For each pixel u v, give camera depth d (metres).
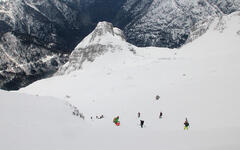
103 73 116.75
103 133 22.38
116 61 148.00
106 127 25.64
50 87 117.88
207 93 50.09
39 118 21.52
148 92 62.91
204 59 93.88
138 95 63.25
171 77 81.75
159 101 53.03
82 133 21.06
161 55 157.62
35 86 126.38
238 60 76.12
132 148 17.95
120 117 49.34
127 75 98.56
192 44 165.88
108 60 148.38
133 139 20.64
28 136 17.56
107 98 71.38
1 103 22.53
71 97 88.62
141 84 83.44
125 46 163.38
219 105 42.56
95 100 72.19
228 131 22.39
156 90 62.72
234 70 64.25
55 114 23.58
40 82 133.00
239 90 47.84
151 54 163.12
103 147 18.11
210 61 86.00
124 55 154.25
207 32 175.50
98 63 149.00
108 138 20.69
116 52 156.25
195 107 44.66
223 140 18.78
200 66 82.94
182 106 46.41
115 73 108.88
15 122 19.25
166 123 40.69
